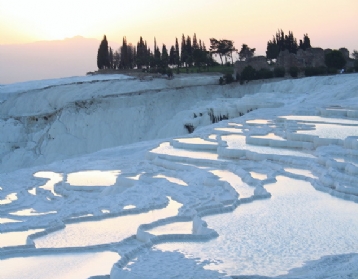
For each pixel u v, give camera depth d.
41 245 22.75
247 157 38.09
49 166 42.53
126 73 113.50
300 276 16.69
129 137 76.19
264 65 98.44
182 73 110.56
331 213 24.39
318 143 39.03
